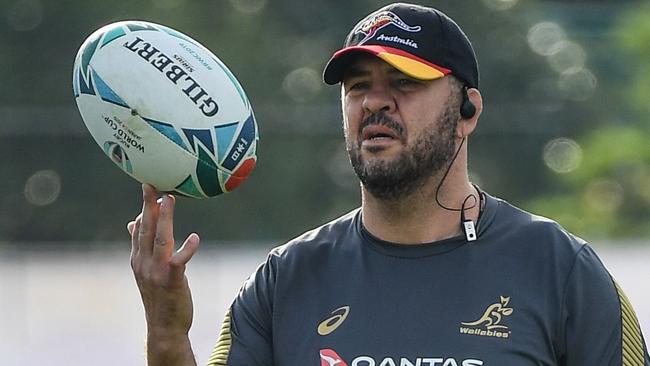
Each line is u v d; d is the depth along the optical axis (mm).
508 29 88688
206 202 68062
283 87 85688
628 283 36688
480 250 14148
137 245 14148
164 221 13898
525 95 86000
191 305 14242
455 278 14008
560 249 14109
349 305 14094
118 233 72812
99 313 38312
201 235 68062
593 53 92375
